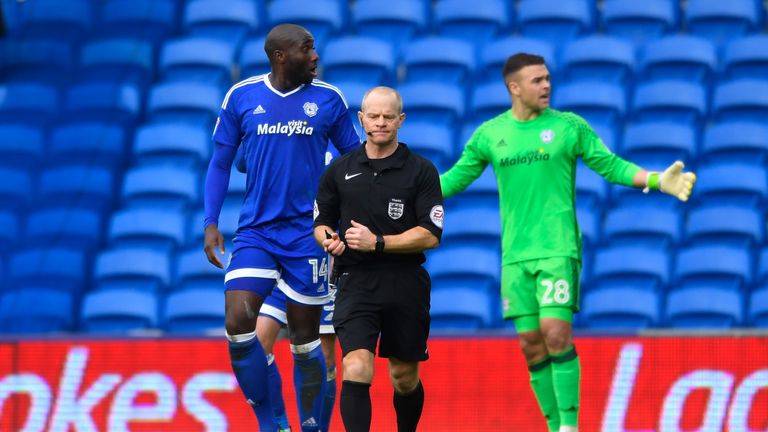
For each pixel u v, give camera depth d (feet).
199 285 137.80
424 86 152.87
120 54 164.25
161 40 168.96
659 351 95.81
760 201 140.46
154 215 143.02
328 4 166.61
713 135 146.30
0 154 153.79
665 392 95.35
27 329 136.26
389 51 158.81
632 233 136.46
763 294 128.88
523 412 96.89
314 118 69.62
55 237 144.77
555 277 75.66
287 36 68.54
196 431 100.48
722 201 140.56
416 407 70.95
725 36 161.58
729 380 94.63
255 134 69.41
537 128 77.00
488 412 97.35
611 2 164.04
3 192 149.79
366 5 166.50
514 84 77.15
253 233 69.62
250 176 70.18
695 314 128.88
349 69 157.58
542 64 76.69
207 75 161.58
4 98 160.35
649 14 162.20
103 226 147.02
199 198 147.74
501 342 98.07
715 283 132.05
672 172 72.59
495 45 158.40
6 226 146.41
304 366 72.43
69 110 159.43
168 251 142.20
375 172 65.26
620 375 96.07
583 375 96.48
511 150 77.20
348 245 64.28
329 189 66.59
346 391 63.93
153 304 134.82
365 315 65.36
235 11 167.43
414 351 66.59
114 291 135.33
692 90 150.82
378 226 65.26
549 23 163.43
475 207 142.10
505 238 78.48
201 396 100.68
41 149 154.92
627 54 155.74
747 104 149.69
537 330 77.92
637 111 151.33
